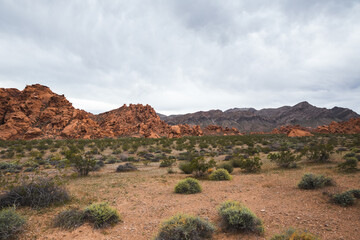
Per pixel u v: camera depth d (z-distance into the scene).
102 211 5.94
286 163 14.81
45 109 57.22
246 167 14.23
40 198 7.14
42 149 31.16
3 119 50.88
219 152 30.58
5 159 23.38
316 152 16.31
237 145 42.69
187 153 29.58
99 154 29.03
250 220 5.12
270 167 15.40
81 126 54.31
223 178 11.89
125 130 70.31
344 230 4.86
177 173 15.00
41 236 5.02
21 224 5.19
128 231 5.40
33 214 6.33
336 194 6.87
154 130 78.06
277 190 8.81
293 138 52.06
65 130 50.81
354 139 40.88
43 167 17.66
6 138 43.44
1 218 4.92
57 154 24.20
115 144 40.62
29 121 51.47
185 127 90.31
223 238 4.86
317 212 6.06
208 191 9.28
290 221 5.56
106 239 4.98
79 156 14.42
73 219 5.73
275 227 5.27
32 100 57.22
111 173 15.42
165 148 37.84
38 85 65.69
